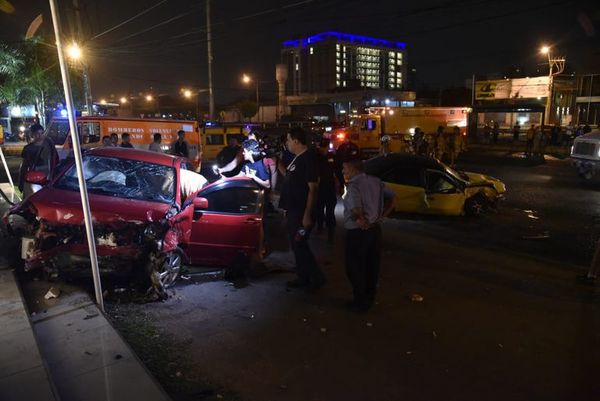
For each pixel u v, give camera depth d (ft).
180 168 21.98
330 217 27.58
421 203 35.65
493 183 38.83
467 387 13.17
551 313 18.72
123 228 17.52
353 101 232.94
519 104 145.48
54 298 16.40
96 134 50.47
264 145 32.58
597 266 22.20
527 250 28.19
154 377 12.07
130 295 18.17
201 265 21.91
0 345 12.41
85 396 10.97
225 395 12.25
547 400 12.69
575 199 46.78
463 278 22.67
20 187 28.07
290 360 14.20
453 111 93.97
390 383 13.20
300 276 19.89
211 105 97.19
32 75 63.72
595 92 148.66
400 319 17.60
